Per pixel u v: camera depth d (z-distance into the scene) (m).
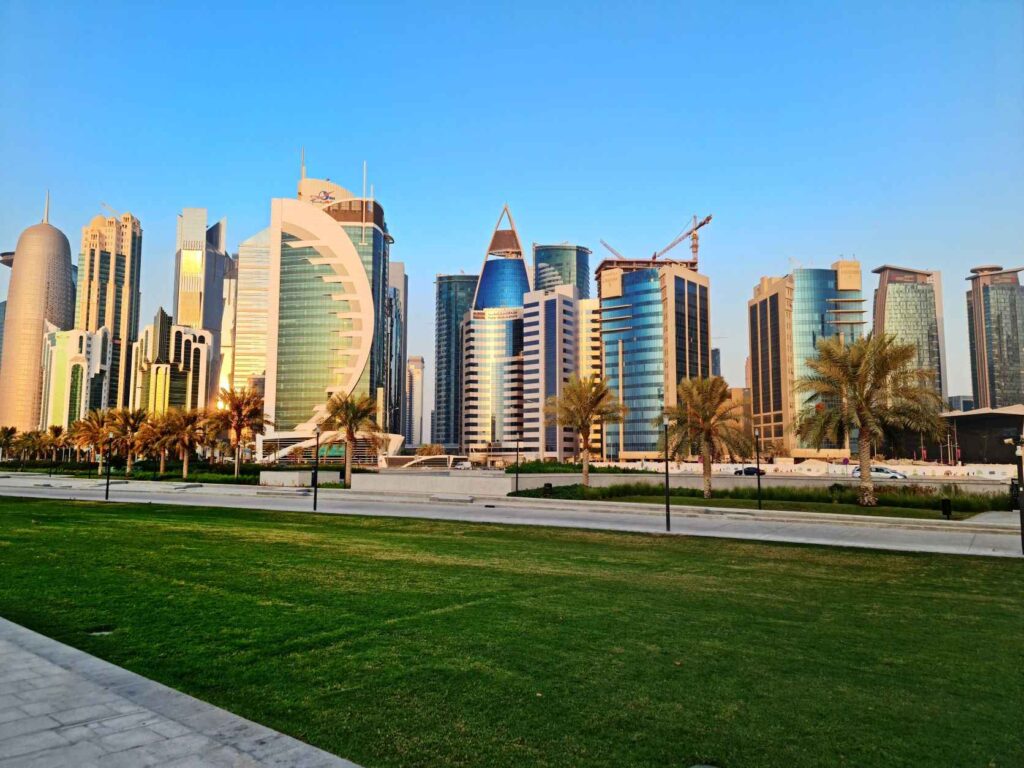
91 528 27.39
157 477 73.81
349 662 9.91
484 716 7.95
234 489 55.25
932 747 7.39
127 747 6.70
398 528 30.25
